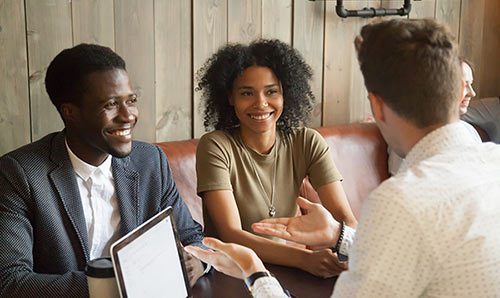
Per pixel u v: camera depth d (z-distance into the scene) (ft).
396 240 2.91
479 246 2.93
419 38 3.13
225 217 5.90
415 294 2.98
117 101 4.85
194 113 8.41
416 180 3.01
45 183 4.77
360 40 3.36
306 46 9.26
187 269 4.73
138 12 7.75
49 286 4.42
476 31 10.92
